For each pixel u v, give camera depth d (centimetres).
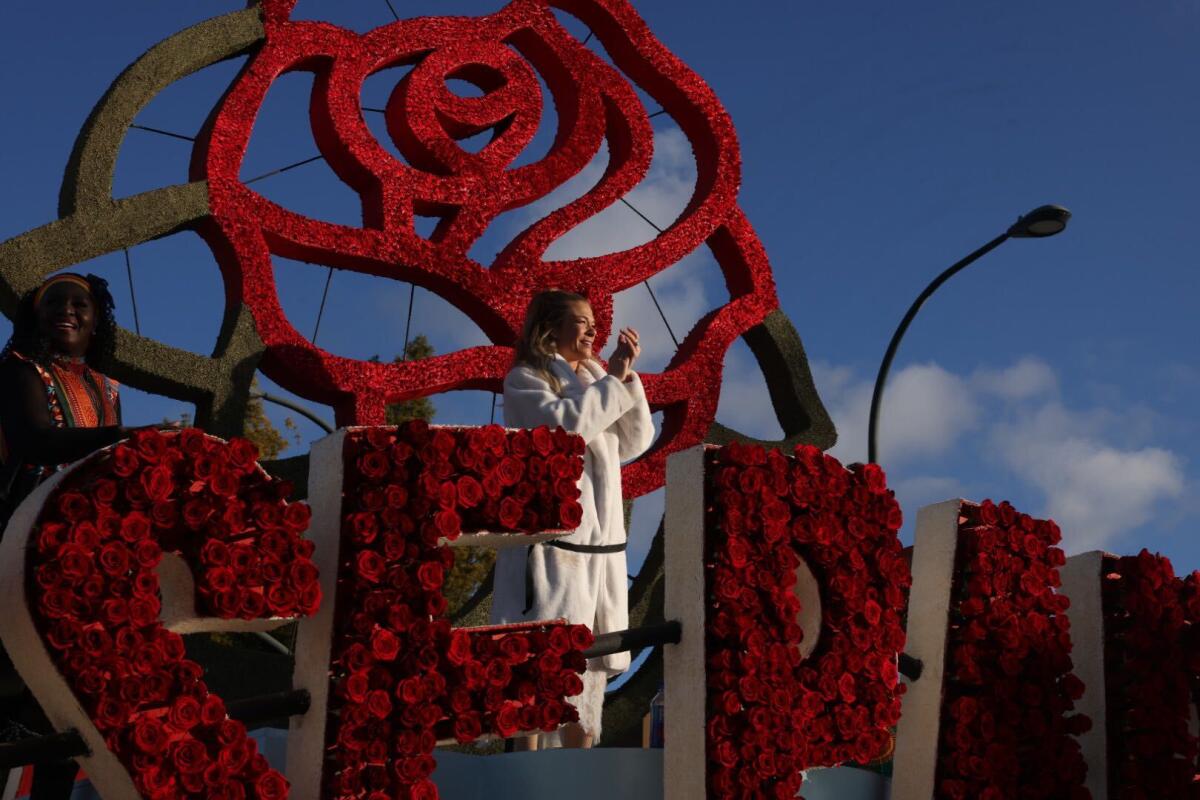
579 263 968
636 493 938
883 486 606
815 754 561
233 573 457
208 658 798
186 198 857
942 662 621
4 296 802
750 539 563
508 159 972
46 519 441
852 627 578
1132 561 679
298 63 933
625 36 1041
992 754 611
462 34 986
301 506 478
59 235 817
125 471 447
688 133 1063
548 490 531
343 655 481
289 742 491
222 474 464
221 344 853
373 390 879
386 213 915
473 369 914
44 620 429
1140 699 661
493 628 519
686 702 552
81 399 510
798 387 1024
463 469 515
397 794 480
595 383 635
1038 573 647
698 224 1016
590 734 643
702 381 976
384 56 955
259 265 867
